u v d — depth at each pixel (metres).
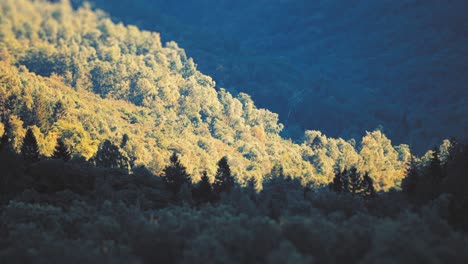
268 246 24.19
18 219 36.81
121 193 57.38
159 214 40.31
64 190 55.31
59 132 113.19
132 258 24.56
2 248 28.41
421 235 24.86
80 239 30.81
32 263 24.27
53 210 39.44
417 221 27.50
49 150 100.00
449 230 29.02
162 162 108.06
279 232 25.66
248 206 43.91
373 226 28.70
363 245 24.75
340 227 29.17
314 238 24.66
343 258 24.22
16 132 102.44
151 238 26.47
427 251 21.22
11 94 120.31
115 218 36.84
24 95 124.44
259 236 24.80
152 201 58.28
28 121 116.94
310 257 20.97
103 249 25.83
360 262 22.20
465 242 23.95
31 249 24.88
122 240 29.20
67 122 121.44
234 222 27.83
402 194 59.72
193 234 28.97
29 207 38.88
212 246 23.77
